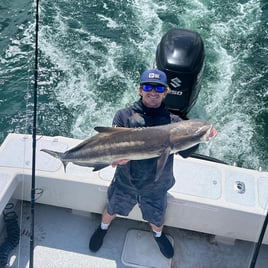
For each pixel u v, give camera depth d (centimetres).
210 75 529
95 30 592
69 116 478
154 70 189
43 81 515
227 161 436
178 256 262
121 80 520
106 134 191
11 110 486
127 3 639
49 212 280
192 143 181
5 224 264
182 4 640
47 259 256
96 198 258
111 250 262
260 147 451
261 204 245
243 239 260
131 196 227
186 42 403
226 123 471
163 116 198
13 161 256
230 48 573
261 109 488
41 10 620
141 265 256
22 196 265
